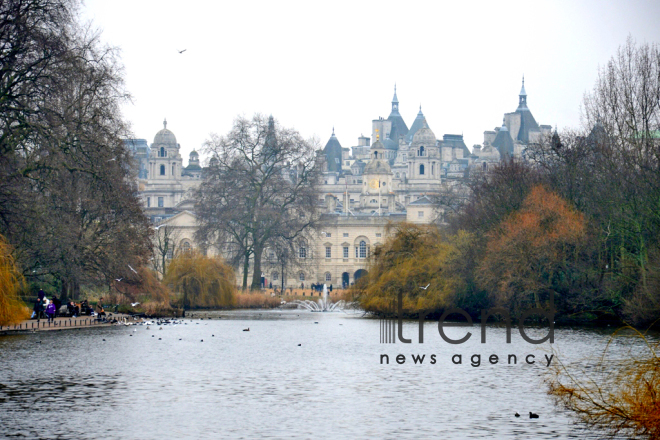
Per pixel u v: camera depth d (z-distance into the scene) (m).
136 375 55.50
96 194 92.44
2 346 67.69
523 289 89.00
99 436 40.22
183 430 41.34
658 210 83.38
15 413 44.25
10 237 80.81
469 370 58.12
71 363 59.72
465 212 129.62
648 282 79.19
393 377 55.25
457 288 95.81
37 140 83.81
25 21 78.88
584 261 90.50
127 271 98.81
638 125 92.69
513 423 42.47
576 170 99.00
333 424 42.47
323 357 64.56
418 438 39.97
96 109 87.69
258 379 54.50
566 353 64.88
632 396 40.56
